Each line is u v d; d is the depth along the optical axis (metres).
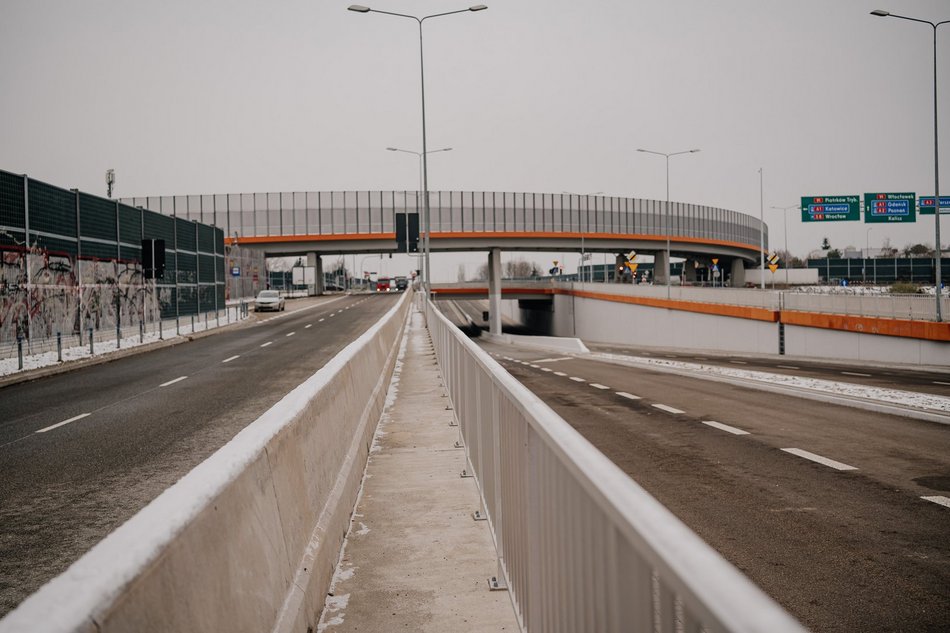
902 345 30.47
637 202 90.25
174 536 2.38
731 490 8.24
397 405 14.34
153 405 15.34
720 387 20.44
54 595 1.66
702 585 1.33
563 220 85.69
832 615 4.88
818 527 6.79
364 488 8.09
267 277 91.25
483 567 5.67
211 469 3.17
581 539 2.62
